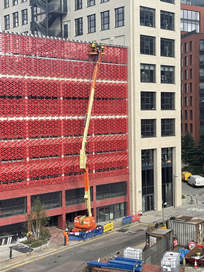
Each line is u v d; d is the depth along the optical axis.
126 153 58.00
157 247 36.38
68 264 38.69
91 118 53.81
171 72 62.47
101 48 52.19
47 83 49.25
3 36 45.72
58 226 51.62
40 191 48.84
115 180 56.66
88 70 53.16
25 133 47.62
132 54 57.19
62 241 46.06
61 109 50.66
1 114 45.78
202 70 107.69
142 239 46.75
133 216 54.09
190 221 41.44
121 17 58.53
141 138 58.22
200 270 35.44
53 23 69.94
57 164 50.47
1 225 45.50
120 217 57.50
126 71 57.62
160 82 60.59
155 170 60.66
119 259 32.88
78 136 52.44
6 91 46.03
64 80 50.78
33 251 42.69
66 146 51.25
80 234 46.75
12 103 46.59
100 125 54.78
